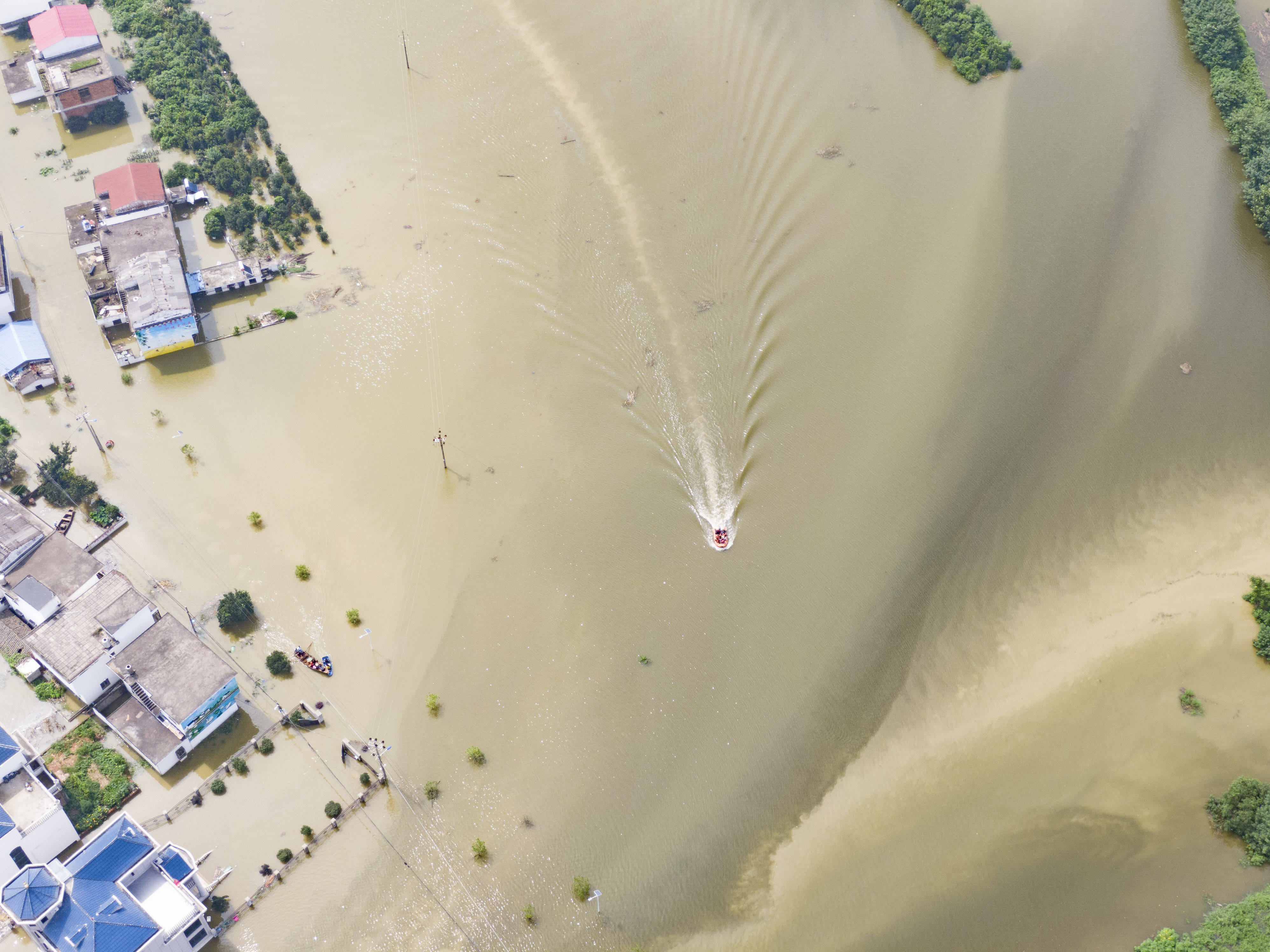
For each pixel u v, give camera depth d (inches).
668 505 4923.7
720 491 4958.2
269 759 4133.9
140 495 4943.4
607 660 4443.9
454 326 5639.8
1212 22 6953.7
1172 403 5280.5
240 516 4879.4
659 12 7313.0
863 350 5472.4
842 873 3858.3
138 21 7135.8
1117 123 6609.3
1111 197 6190.9
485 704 4315.9
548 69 6958.7
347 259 5949.8
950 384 5339.6
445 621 4554.6
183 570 4675.2
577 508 4918.8
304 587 4638.3
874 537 4800.7
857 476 5004.9
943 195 6210.6
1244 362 5447.8
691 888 3833.7
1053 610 4581.7
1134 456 5083.7
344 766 4131.4
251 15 7357.3
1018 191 6225.4
